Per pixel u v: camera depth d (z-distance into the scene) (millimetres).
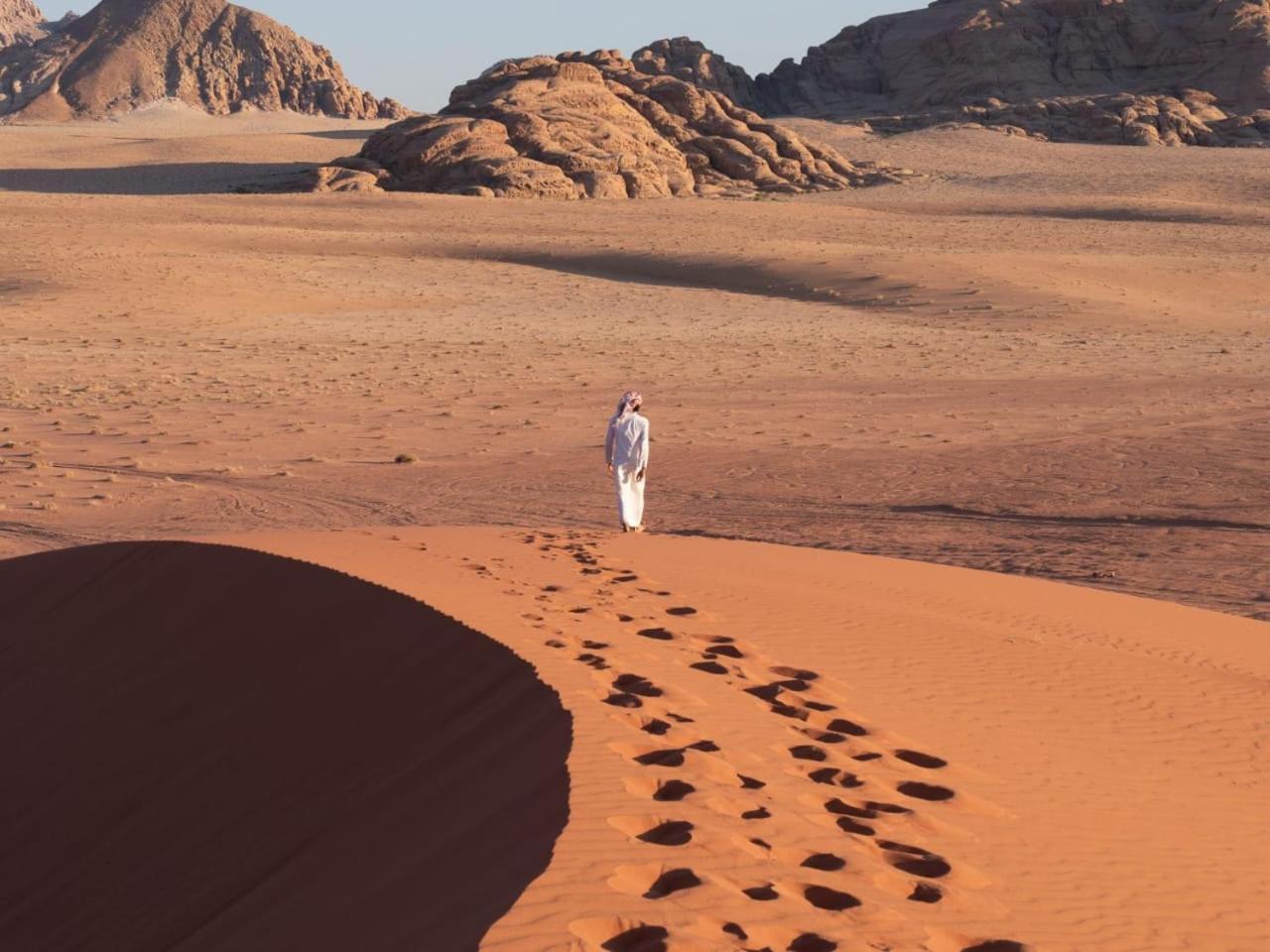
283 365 41188
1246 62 181500
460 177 106938
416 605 9047
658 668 8156
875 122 180125
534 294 59406
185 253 65562
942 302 56812
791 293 60750
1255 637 12875
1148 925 5191
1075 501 22781
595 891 4523
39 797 8812
